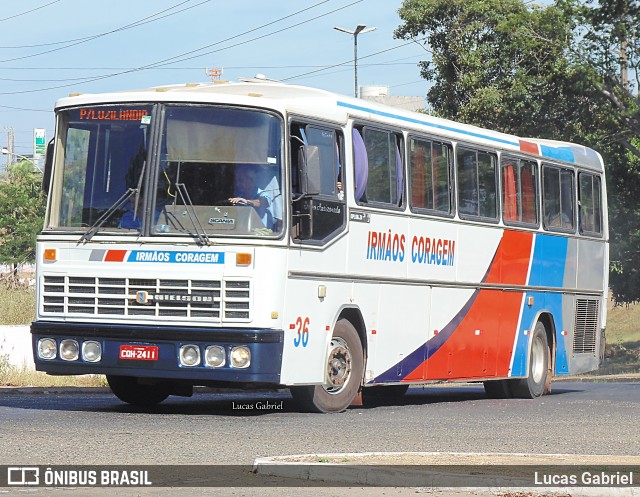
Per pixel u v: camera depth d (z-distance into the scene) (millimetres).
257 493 8664
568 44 40406
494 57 47219
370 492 8781
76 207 14844
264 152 14453
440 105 49156
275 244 14250
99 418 14125
